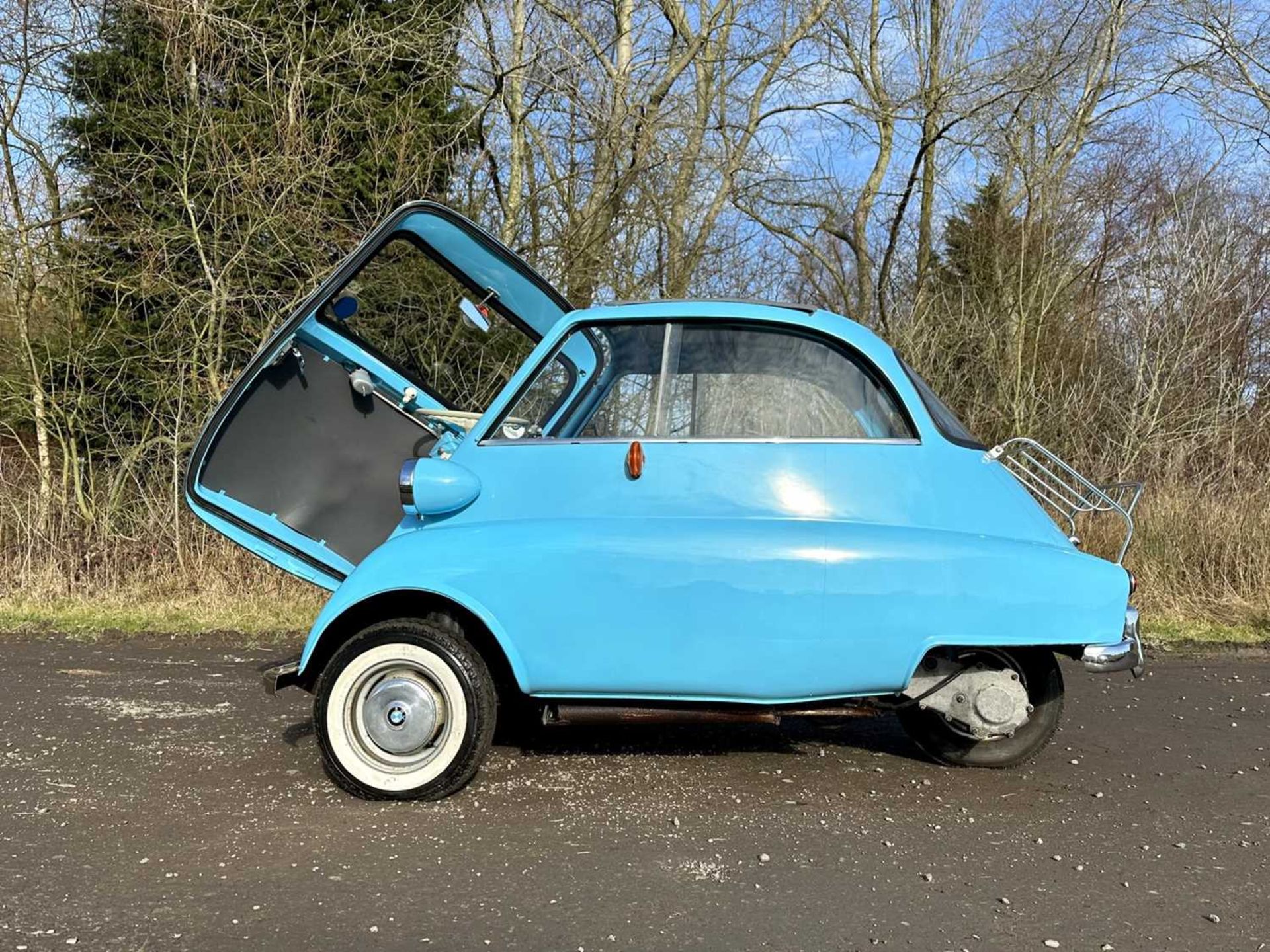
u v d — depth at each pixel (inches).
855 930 116.0
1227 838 146.3
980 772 175.6
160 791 160.6
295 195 388.2
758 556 148.3
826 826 148.8
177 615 324.8
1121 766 180.2
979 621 149.1
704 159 458.0
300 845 138.8
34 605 336.5
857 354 159.9
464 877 128.7
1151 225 511.8
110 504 372.5
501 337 339.6
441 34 420.8
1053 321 500.1
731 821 150.0
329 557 194.5
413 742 154.3
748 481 155.7
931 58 569.3
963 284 522.0
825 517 154.3
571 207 429.1
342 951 109.8
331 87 403.9
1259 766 180.7
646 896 123.9
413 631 153.6
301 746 186.5
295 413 195.2
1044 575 150.0
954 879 130.4
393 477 198.1
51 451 386.9
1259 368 495.2
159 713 211.2
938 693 162.7
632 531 151.3
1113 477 435.5
